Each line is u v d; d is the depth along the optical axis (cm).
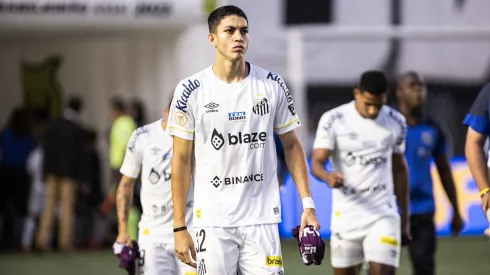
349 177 2517
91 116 5581
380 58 6334
